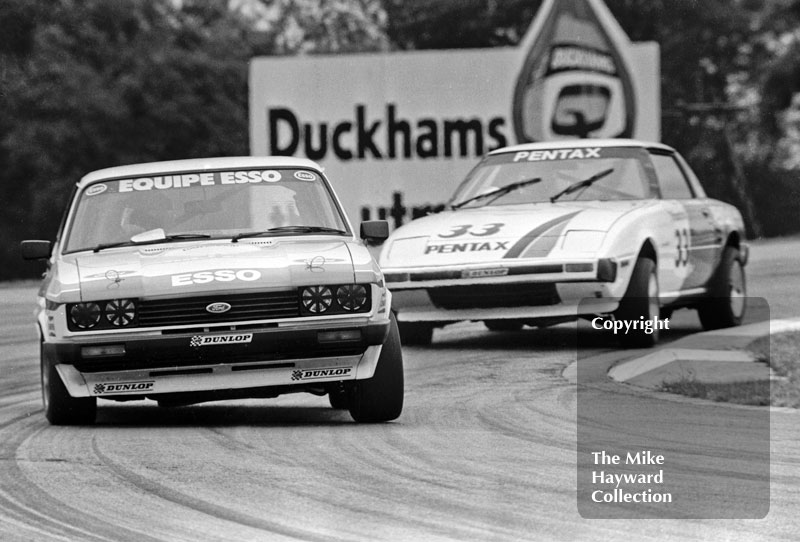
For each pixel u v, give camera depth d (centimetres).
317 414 3116
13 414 3231
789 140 17862
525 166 4681
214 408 3281
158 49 14850
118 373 2762
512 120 8756
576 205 4447
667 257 4381
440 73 8781
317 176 3253
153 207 3122
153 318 2736
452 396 3331
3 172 14075
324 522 1945
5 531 1916
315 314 2753
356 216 8825
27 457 2498
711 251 4738
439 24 17150
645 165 4616
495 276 4088
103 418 3091
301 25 18812
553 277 4059
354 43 18762
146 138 14538
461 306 4197
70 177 14025
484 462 2402
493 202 4597
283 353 2744
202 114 14725
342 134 8819
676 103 17150
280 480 2244
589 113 8744
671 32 17475
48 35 14262
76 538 1873
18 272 14138
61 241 3106
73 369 2775
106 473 2319
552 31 8750
